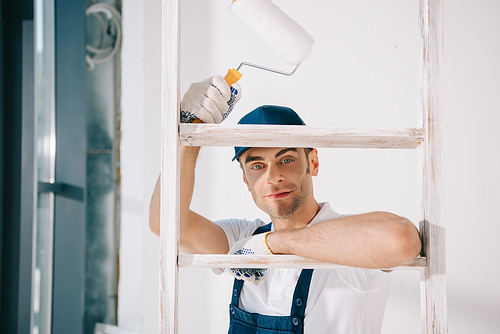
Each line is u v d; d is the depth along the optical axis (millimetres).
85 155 1648
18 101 1379
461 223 1391
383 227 565
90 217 1689
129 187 1620
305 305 946
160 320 535
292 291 975
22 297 1356
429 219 566
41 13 1648
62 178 1664
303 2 1405
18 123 1374
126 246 1610
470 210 1395
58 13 1687
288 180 1034
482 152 1411
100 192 1690
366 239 561
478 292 1390
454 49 1412
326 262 573
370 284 937
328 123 1386
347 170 1377
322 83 1396
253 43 1406
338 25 1405
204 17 1414
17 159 1368
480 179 1405
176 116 552
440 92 571
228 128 555
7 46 1396
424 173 575
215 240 1113
